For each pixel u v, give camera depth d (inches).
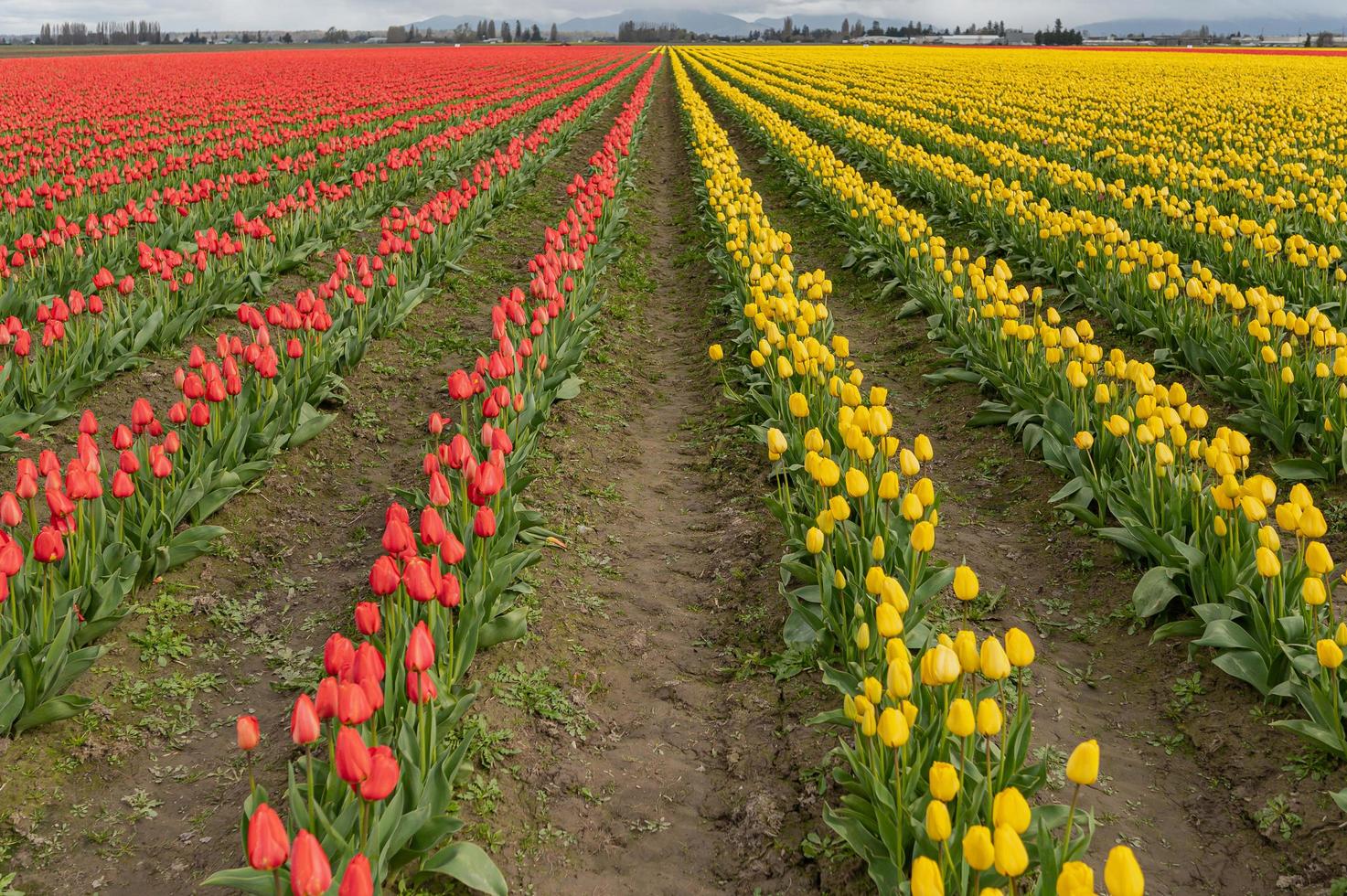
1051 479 300.4
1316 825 163.9
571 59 3122.5
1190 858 164.6
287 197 527.5
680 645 233.6
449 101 1470.2
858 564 205.0
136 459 222.8
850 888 157.2
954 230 647.1
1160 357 373.4
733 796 183.3
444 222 524.4
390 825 141.4
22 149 717.9
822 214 697.0
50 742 188.9
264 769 187.3
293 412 310.7
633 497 310.8
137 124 1026.7
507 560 217.6
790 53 3363.7
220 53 3646.7
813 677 209.3
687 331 484.4
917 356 426.0
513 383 293.0
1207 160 694.5
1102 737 195.5
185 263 452.8
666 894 162.9
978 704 152.0
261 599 249.9
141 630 225.6
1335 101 1188.5
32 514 207.0
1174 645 216.1
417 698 148.3
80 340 344.2
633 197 783.1
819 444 219.5
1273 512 277.7
